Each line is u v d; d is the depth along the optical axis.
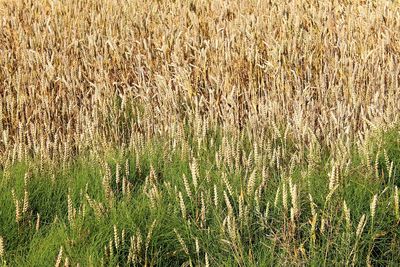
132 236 3.35
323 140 4.69
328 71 5.58
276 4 7.76
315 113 5.11
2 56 6.37
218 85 5.25
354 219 3.47
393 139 4.26
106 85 5.70
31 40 6.39
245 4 7.71
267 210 3.41
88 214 3.55
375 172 3.78
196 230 3.44
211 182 3.89
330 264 3.15
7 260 3.31
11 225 3.58
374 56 5.53
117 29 7.15
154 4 7.96
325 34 6.25
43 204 3.88
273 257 3.22
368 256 3.12
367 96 5.08
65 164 4.36
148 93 5.31
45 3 8.16
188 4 7.82
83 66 6.32
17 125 5.12
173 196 3.76
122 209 3.56
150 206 3.57
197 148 4.55
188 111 5.11
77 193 3.95
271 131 4.70
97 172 4.12
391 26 6.37
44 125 5.10
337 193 3.49
